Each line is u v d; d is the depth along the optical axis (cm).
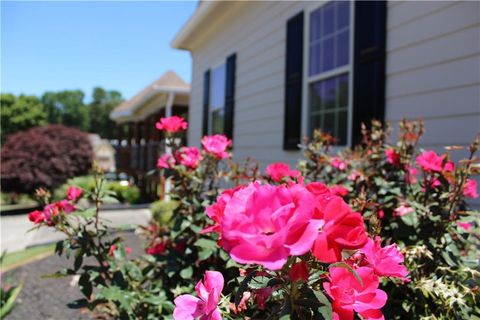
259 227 65
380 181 193
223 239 68
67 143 1170
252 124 559
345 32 378
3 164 1087
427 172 180
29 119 3133
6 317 287
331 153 366
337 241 71
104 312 213
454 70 266
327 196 80
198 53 824
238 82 609
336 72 382
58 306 308
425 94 286
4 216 977
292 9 466
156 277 212
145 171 1209
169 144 230
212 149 227
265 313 116
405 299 146
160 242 235
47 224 182
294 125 442
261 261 62
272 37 512
